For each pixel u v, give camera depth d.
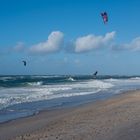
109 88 55.25
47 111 23.83
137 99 29.25
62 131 14.53
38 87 55.72
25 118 20.52
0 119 20.22
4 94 38.28
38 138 13.49
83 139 12.25
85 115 20.23
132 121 15.56
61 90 47.62
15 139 13.97
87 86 60.72
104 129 13.92
